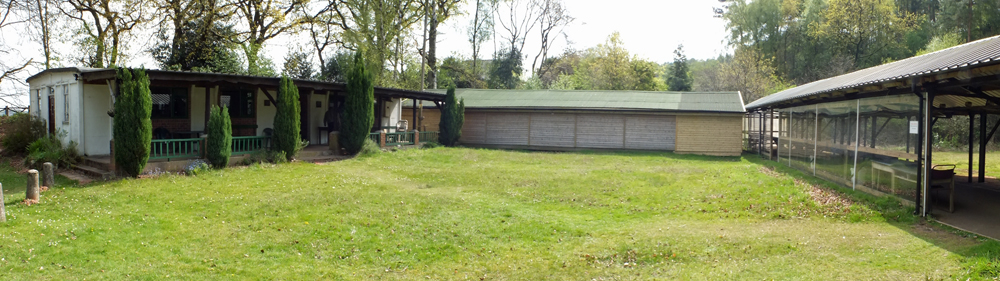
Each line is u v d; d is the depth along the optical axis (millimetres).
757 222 8078
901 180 8547
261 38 27219
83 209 8523
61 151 13438
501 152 20578
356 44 27469
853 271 5574
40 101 17344
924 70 7273
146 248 6719
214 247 6832
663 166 16250
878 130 9430
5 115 24562
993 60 5746
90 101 13828
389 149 18578
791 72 44375
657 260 6371
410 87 31828
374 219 8312
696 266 6086
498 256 6645
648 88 44375
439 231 7707
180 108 15734
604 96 25406
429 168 15086
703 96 24219
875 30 39375
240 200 9516
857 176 10367
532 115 24266
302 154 16016
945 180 8242
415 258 6582
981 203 8977
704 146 21641
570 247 6961
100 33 24531
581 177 13148
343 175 12906
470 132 25328
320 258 6551
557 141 23875
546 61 47312
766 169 15344
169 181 11070
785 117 16625
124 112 11219
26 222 7645
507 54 43531
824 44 42594
